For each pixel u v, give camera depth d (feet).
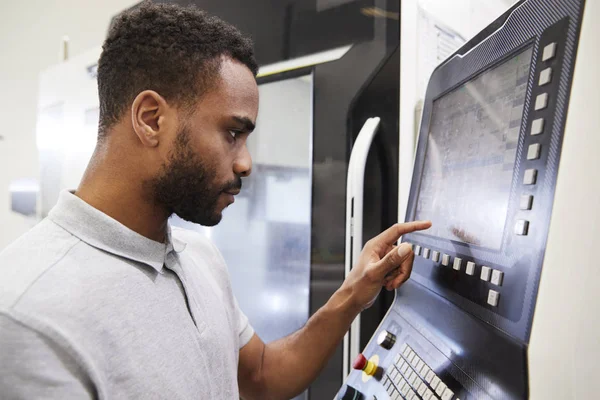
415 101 3.95
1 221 11.32
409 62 3.96
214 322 2.67
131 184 2.35
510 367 1.95
